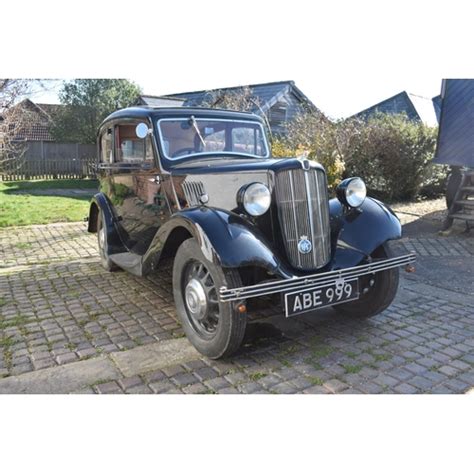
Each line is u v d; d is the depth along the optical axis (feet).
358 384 9.43
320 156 35.27
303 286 9.89
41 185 56.90
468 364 10.22
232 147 14.73
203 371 10.06
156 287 16.24
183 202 12.42
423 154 38.52
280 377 9.76
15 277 17.78
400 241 24.06
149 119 13.52
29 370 10.16
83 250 22.94
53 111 84.23
